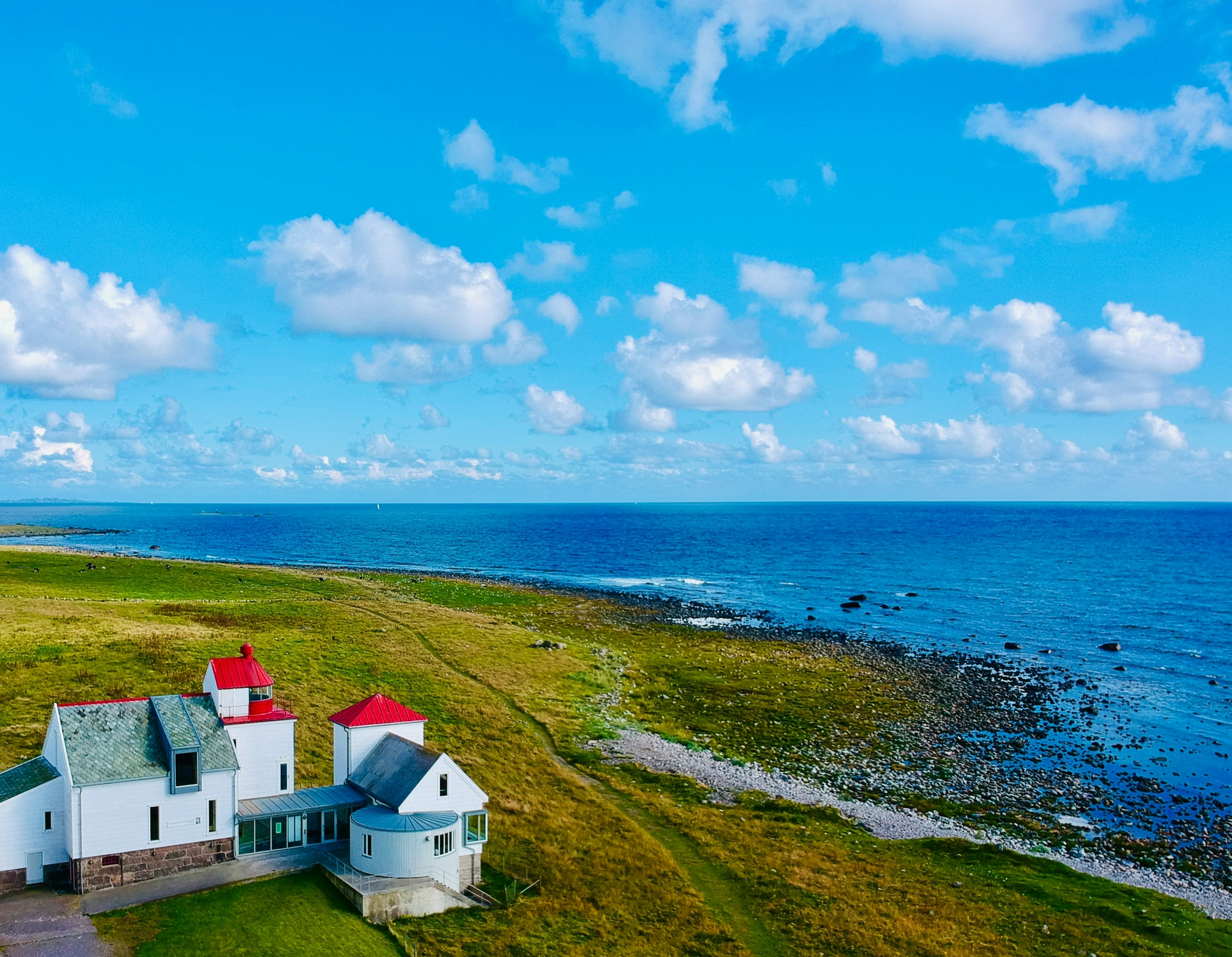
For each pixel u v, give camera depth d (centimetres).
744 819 4994
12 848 3516
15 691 5797
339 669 7438
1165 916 3875
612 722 6875
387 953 3225
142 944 3103
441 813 3916
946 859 4516
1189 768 6028
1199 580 17112
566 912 3741
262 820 3947
